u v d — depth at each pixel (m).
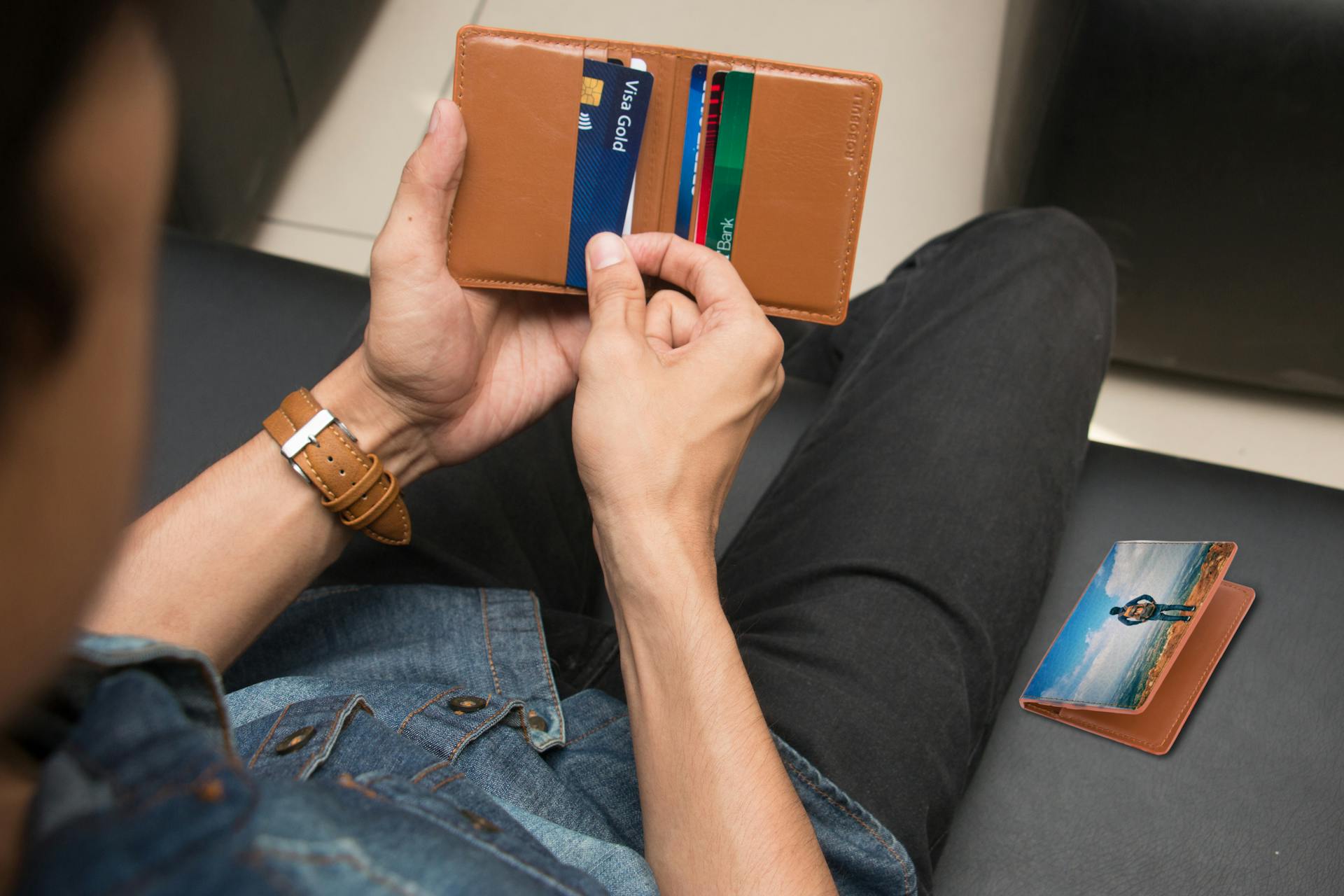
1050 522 0.81
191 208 1.46
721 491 0.57
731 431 0.57
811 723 0.66
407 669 0.68
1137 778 0.83
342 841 0.28
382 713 0.60
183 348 1.06
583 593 0.99
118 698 0.27
